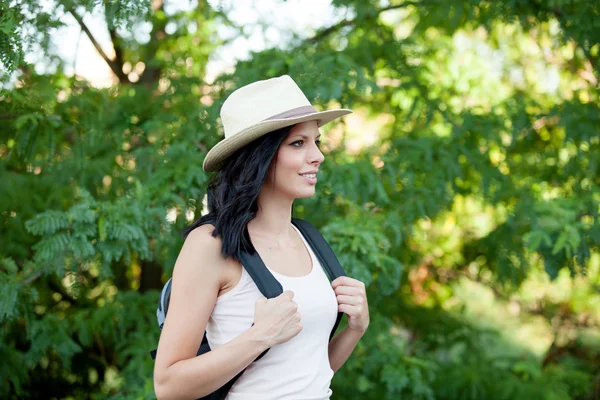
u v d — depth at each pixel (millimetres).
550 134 4160
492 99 4215
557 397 3930
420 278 4719
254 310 1522
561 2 3277
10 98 2678
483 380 4039
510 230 3861
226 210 1529
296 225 1812
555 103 4051
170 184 2986
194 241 1525
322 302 1598
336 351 1795
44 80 2891
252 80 3197
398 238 3160
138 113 3377
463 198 4211
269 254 1607
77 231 2512
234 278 1530
